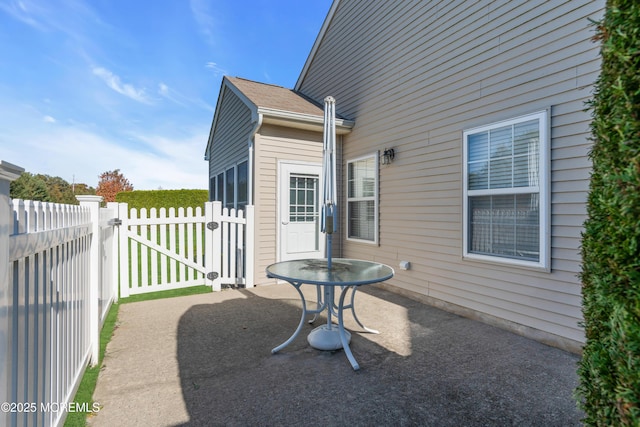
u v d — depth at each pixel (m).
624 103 1.05
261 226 5.78
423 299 4.77
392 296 5.13
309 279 2.72
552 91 3.24
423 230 4.79
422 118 4.81
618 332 1.04
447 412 2.14
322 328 3.32
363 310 4.41
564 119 3.15
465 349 3.14
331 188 3.31
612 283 1.09
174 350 3.10
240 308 4.45
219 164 9.21
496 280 3.78
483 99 3.93
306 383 2.51
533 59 3.40
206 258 5.48
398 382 2.52
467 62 4.12
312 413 2.13
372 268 3.27
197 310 4.35
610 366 1.10
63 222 1.98
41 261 1.61
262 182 5.77
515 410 2.17
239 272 5.70
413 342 3.31
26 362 1.41
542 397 2.32
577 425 2.01
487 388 2.44
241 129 6.86
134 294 5.23
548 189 3.25
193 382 2.52
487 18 3.88
